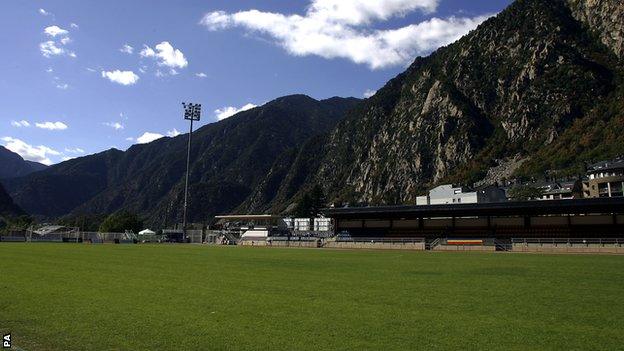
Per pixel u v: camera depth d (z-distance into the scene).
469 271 25.48
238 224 133.88
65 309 13.32
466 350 9.18
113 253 44.16
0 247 56.31
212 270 25.84
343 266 29.34
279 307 13.74
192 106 105.19
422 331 10.70
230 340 9.99
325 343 9.72
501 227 68.38
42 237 97.19
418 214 70.69
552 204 59.78
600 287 18.03
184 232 100.69
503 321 11.70
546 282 19.83
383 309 13.40
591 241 53.91
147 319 12.02
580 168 170.38
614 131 183.50
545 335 10.28
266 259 36.91
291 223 116.75
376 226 77.94
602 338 10.00
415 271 25.59
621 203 56.06
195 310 13.23
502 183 189.88
